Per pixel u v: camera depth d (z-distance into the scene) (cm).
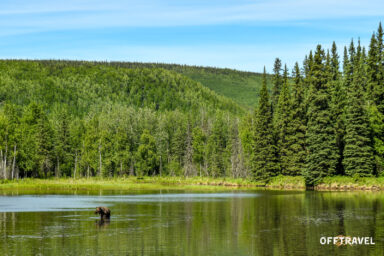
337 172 8738
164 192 7850
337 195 6688
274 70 11744
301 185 8731
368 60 9244
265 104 9888
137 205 5284
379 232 3331
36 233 3275
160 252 2673
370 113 8525
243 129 14462
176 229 3469
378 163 8338
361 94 8369
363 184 7931
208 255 2603
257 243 2936
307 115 9069
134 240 3022
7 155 11256
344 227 3544
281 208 4894
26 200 5956
